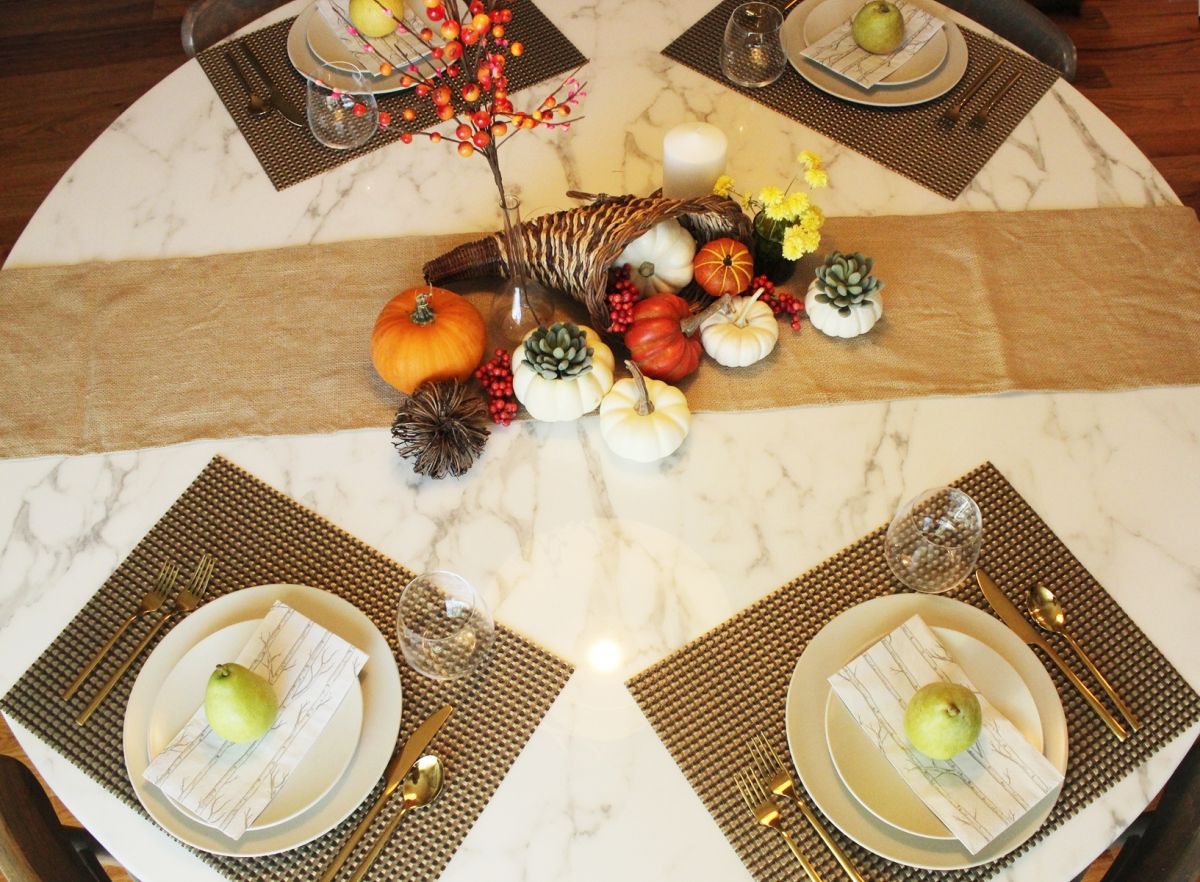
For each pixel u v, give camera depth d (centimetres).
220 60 178
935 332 149
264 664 120
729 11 183
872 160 166
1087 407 143
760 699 122
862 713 117
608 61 177
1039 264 155
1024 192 162
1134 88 302
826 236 157
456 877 112
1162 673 123
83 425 143
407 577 131
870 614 125
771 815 115
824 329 147
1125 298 152
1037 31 180
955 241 157
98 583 131
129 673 125
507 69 175
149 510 137
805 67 174
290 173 166
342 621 127
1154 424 142
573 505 137
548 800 116
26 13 321
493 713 121
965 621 125
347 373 147
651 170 165
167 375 147
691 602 129
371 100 165
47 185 287
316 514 136
